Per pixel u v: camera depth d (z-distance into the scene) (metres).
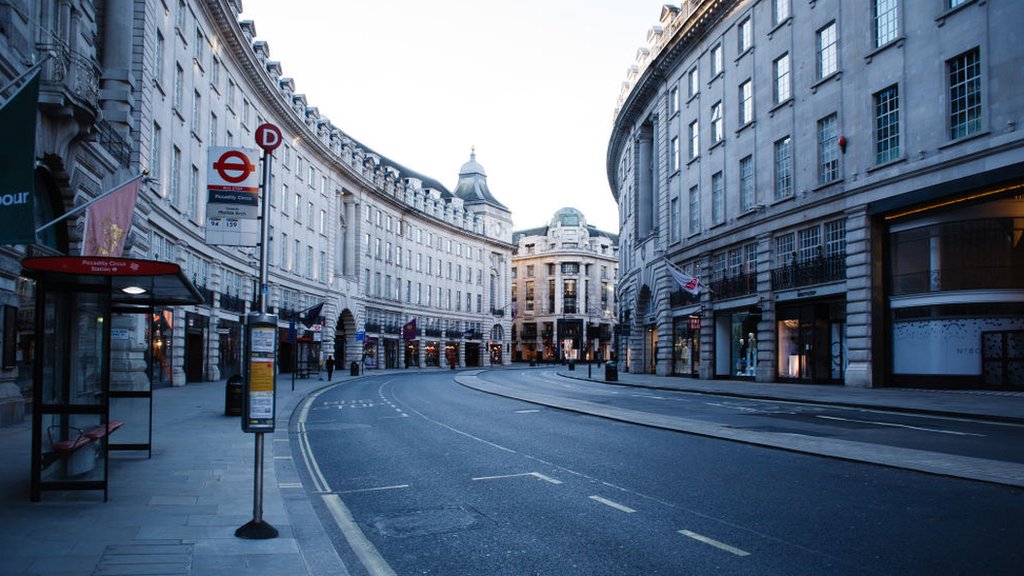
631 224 54.22
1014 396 20.36
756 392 24.84
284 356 51.34
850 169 26.30
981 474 8.77
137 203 21.55
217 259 35.31
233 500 7.76
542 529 6.83
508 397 25.62
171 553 5.72
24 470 9.27
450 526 7.03
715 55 37.47
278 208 45.19
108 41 21.31
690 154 40.50
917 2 23.56
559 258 118.25
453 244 86.44
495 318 94.94
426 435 14.46
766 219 31.48
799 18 29.80
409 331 58.75
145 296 10.73
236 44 37.19
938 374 23.14
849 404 19.45
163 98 27.11
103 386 7.68
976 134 21.11
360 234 63.66
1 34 12.22
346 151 61.50
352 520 7.34
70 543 5.96
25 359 16.00
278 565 5.45
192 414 17.67
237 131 39.16
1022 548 5.84
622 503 7.84
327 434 14.89
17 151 8.33
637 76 51.81
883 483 8.60
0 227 8.23
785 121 30.53
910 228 24.27
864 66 25.80
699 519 7.05
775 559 5.71
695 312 38.50
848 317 25.92
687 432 13.76
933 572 5.30
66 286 8.04
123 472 9.41
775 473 9.41
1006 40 20.48
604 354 119.69
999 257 22.25
